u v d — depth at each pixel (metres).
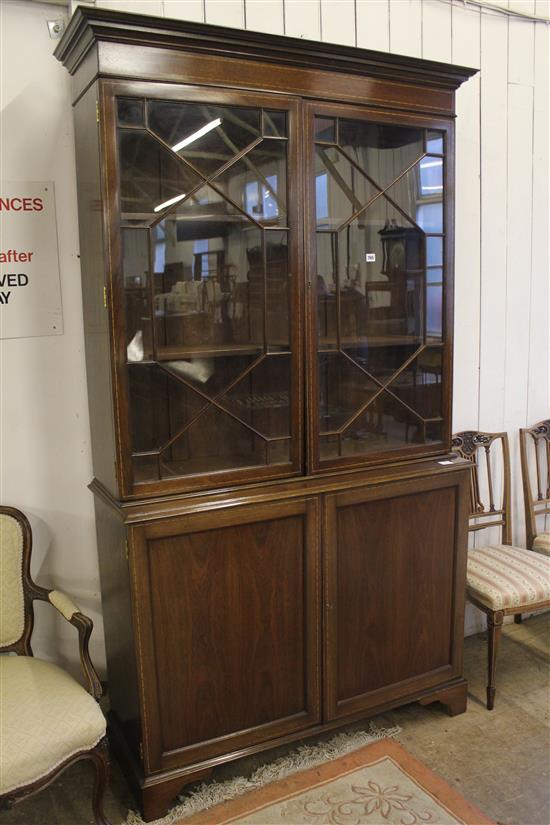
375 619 2.09
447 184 2.10
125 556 1.73
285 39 1.71
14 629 1.93
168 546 1.75
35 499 2.10
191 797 1.89
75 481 2.14
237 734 1.92
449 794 1.89
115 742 2.04
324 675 2.02
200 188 1.74
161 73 1.63
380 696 2.13
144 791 1.78
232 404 1.85
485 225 2.65
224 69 1.70
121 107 1.61
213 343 1.83
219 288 1.82
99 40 1.56
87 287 1.90
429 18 2.44
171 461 1.79
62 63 1.87
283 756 2.06
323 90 1.83
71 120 1.98
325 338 1.95
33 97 1.94
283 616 1.93
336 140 1.89
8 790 1.49
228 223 1.80
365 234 1.99
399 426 2.13
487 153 2.61
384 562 2.08
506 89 2.62
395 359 2.11
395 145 2.01
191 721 1.85
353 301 2.00
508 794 1.89
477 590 2.27
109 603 1.99
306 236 1.86
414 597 2.16
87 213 1.81
